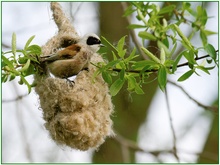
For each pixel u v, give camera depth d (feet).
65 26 39.06
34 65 34.50
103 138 35.86
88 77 36.06
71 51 36.37
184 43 32.76
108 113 36.35
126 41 48.37
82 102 34.63
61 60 35.94
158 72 31.96
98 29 55.67
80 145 34.94
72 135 34.50
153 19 40.01
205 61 34.35
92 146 35.35
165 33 39.42
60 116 34.65
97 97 35.55
